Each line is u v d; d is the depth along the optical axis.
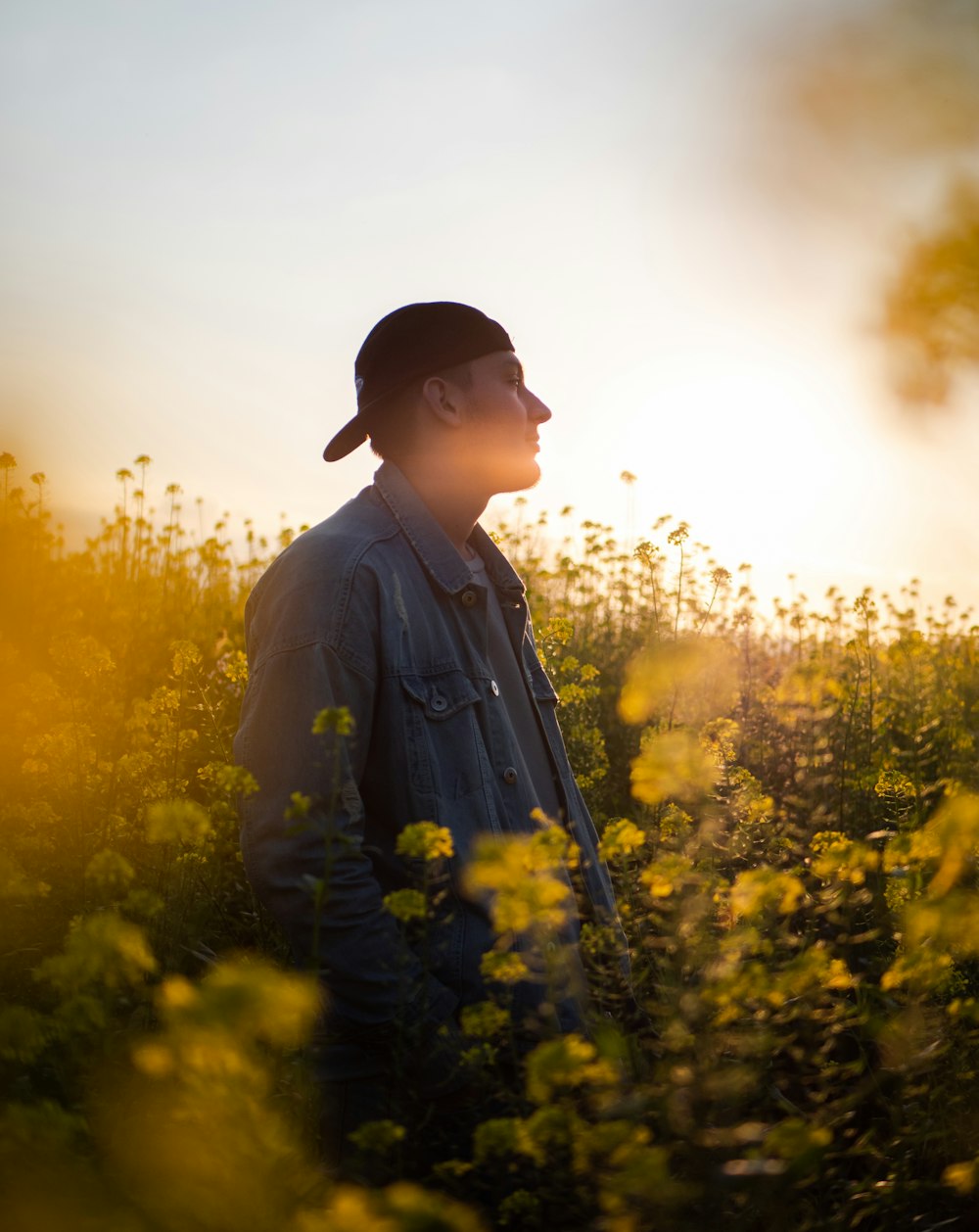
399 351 2.41
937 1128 1.91
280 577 2.25
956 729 4.38
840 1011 1.91
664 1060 1.71
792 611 6.11
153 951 2.47
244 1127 1.39
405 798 2.16
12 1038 1.69
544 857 1.76
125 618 5.57
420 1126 1.76
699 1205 1.49
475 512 2.50
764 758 3.91
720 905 2.00
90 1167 1.44
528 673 2.54
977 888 2.35
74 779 3.17
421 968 2.00
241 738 2.15
